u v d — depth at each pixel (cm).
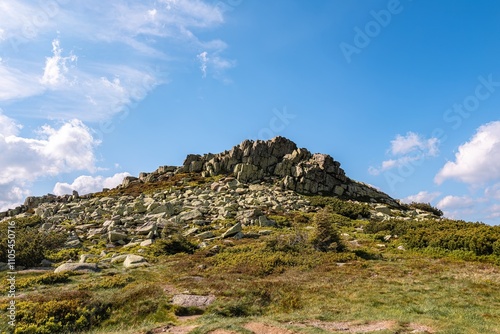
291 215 5088
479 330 1367
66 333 1625
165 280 2342
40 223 5197
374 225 4338
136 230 4284
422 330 1370
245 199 5781
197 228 4191
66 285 2253
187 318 1734
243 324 1516
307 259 2883
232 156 7981
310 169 7175
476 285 2069
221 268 2689
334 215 5262
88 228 4619
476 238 2989
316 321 1573
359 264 2689
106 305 1878
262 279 2405
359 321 1538
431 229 3859
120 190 7781
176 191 6638
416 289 2017
